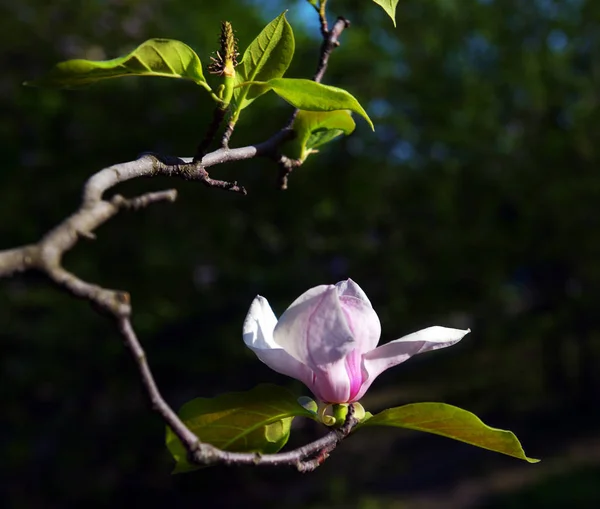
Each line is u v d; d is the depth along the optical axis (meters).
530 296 15.31
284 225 10.99
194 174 1.52
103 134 10.22
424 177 12.04
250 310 1.70
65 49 10.84
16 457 9.05
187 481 9.88
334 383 1.62
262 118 9.82
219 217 10.48
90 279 9.88
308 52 10.85
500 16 13.26
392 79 11.98
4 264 1.00
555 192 12.21
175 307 10.02
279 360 1.66
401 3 12.64
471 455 12.04
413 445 12.94
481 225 12.77
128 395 9.77
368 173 11.31
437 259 12.34
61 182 10.19
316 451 1.53
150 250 10.00
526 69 12.98
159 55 1.50
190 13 11.08
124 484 9.55
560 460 11.14
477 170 12.47
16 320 9.68
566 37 13.53
